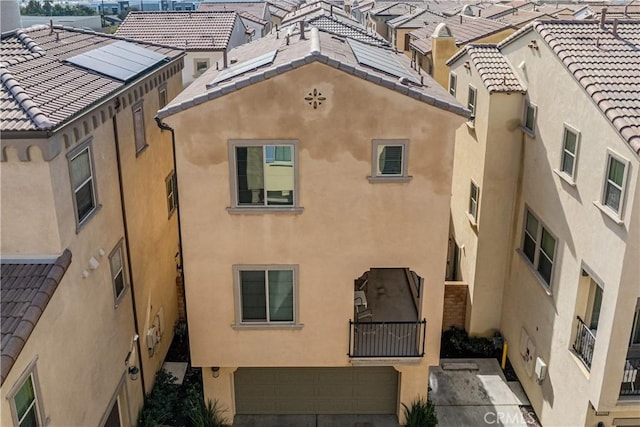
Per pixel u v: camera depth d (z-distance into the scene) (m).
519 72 17.98
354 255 13.96
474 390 17.97
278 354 14.91
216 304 14.39
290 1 76.62
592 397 13.19
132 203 16.11
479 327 20.03
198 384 17.48
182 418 16.70
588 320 14.17
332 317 14.53
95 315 13.34
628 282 11.95
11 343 9.48
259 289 14.34
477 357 19.52
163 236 19.31
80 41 17.86
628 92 12.90
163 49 21.33
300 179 13.29
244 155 13.16
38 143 10.87
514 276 18.45
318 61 12.33
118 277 15.16
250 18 49.25
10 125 10.74
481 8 48.25
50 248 11.54
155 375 17.95
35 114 10.97
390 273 18.61
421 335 14.65
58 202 11.50
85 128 12.84
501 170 18.31
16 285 10.84
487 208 18.72
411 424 16.02
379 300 17.08
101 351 13.68
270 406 16.83
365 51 16.56
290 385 16.56
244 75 13.41
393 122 12.87
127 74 16.16
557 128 15.20
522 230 17.78
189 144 13.03
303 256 13.95
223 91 12.51
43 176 11.13
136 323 16.16
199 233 13.76
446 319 20.80
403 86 12.59
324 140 12.99
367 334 15.48
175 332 20.39
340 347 14.84
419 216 13.62
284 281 14.24
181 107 12.63
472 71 19.62
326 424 16.55
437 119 12.87
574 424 14.19
